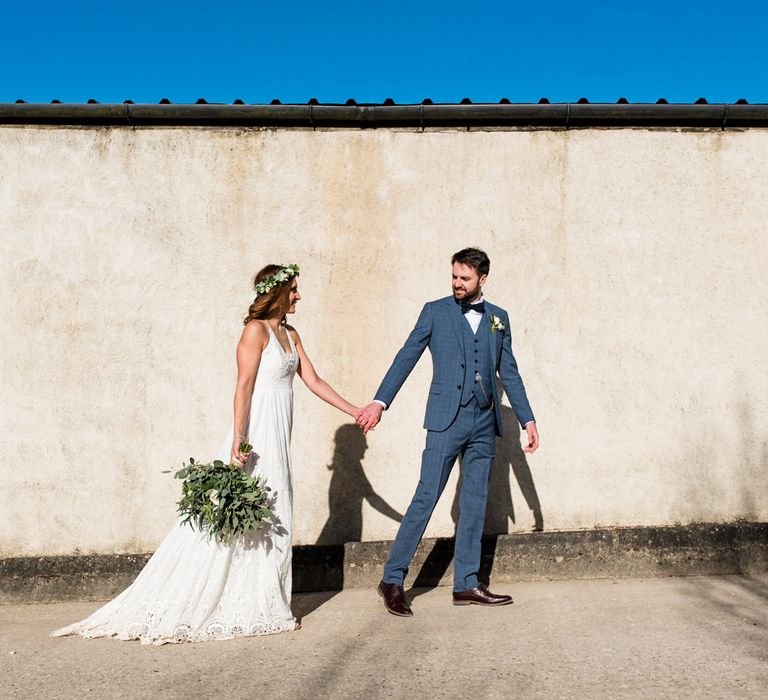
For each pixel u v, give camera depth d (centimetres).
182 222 513
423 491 441
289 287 436
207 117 506
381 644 387
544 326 520
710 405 522
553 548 506
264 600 408
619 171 522
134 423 510
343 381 518
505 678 339
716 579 498
